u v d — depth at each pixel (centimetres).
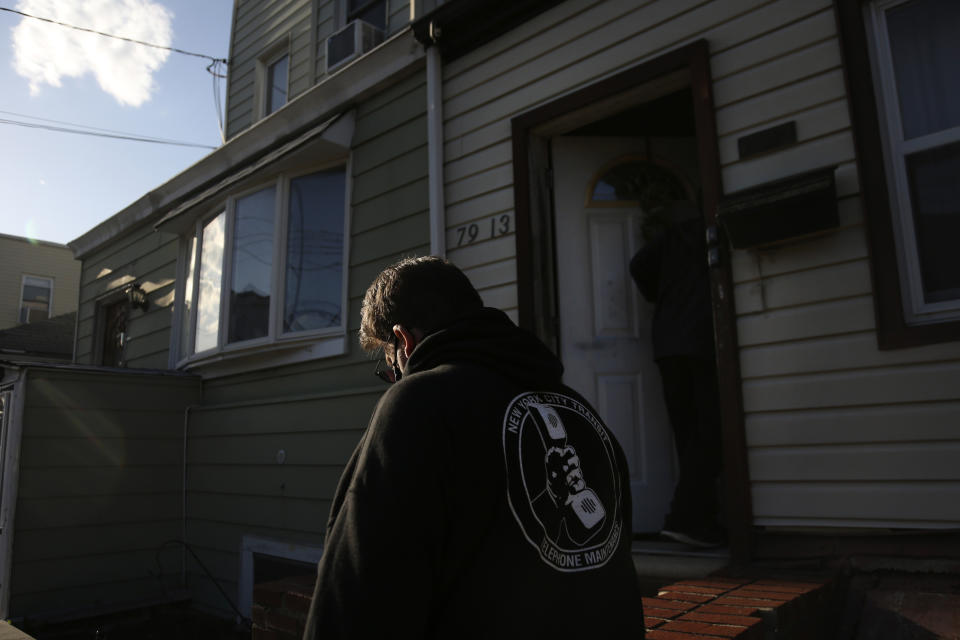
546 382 113
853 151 274
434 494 90
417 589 85
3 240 1758
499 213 399
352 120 507
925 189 263
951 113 262
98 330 891
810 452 269
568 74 376
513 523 92
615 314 379
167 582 573
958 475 237
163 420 598
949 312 250
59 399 544
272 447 515
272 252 548
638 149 402
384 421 96
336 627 83
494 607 88
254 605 264
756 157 300
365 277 477
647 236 384
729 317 295
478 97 422
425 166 448
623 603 103
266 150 587
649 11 346
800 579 244
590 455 110
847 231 272
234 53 812
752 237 285
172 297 726
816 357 273
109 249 883
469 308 121
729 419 289
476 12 418
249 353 542
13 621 491
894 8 278
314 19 688
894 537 248
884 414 255
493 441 96
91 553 541
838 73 283
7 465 520
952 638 204
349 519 90
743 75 309
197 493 586
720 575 266
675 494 321
